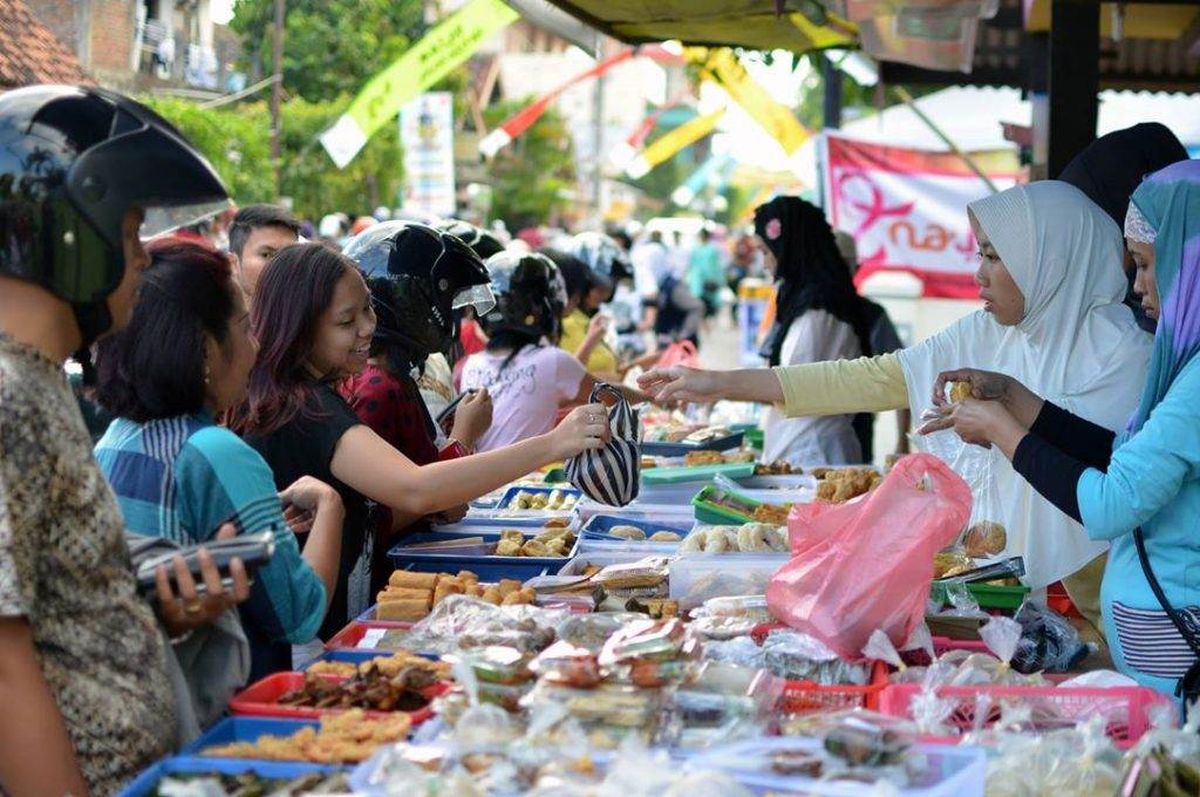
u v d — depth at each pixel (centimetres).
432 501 333
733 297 2995
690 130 1145
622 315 1555
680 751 235
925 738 240
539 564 387
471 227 649
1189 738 232
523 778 213
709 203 4859
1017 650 324
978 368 422
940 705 256
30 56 755
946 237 1030
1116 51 848
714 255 2638
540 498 502
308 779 216
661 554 398
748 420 836
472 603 312
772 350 676
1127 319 400
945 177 1030
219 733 240
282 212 538
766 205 671
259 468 270
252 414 335
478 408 457
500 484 338
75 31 832
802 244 662
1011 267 395
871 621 295
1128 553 315
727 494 447
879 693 271
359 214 1848
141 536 254
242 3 1450
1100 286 398
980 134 1035
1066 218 395
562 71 4566
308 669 273
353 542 348
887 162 1033
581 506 465
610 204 4725
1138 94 923
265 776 221
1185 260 298
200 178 241
